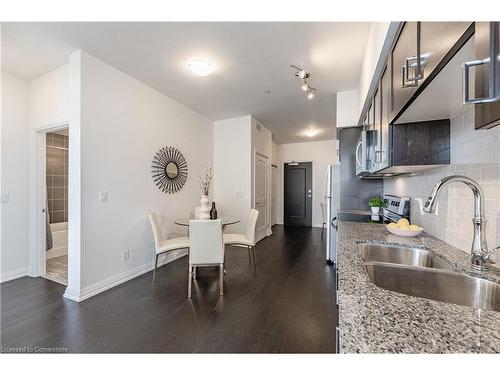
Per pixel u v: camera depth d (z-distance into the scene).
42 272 3.00
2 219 2.84
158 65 2.68
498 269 1.04
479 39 0.56
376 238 1.72
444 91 0.97
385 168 1.68
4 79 2.85
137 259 3.04
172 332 1.84
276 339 1.76
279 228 6.49
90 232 2.46
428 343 0.54
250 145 4.55
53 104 2.81
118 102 2.78
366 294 0.80
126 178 2.89
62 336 1.78
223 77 2.97
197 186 4.30
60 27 2.03
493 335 0.57
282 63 2.62
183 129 3.94
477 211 1.07
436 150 1.45
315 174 6.80
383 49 1.46
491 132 1.07
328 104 3.92
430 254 1.38
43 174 3.07
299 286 2.71
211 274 3.09
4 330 1.85
